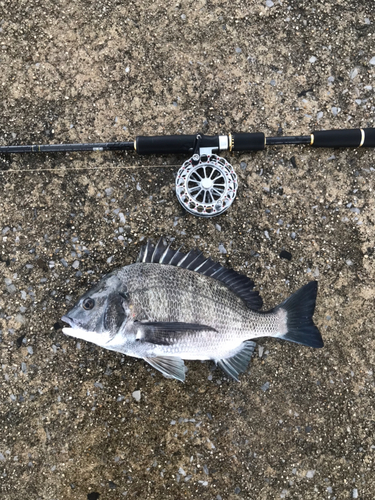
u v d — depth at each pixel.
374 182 0.63
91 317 0.54
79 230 0.62
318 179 0.63
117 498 0.60
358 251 0.63
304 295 0.58
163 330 0.55
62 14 0.63
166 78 0.63
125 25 0.63
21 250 0.62
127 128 0.63
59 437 0.61
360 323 0.63
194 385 0.61
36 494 0.60
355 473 0.62
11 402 0.61
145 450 0.61
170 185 0.62
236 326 0.56
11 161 0.62
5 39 0.62
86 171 0.62
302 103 0.63
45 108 0.62
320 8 0.64
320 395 0.62
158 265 0.56
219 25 0.63
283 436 0.62
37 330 0.61
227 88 0.63
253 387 0.62
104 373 0.61
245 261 0.62
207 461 0.61
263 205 0.63
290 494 0.61
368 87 0.63
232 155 0.63
